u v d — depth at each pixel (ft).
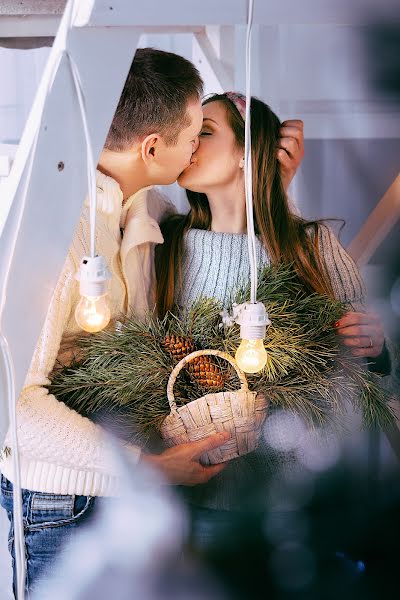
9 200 2.95
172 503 4.63
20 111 7.06
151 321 4.48
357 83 6.42
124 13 2.93
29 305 3.15
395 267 5.87
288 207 5.24
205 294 5.01
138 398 4.41
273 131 5.12
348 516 4.84
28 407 4.11
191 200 5.26
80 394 4.47
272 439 4.54
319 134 6.48
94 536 4.51
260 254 5.06
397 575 4.74
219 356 4.28
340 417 4.55
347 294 5.21
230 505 4.66
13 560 4.69
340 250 5.31
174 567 4.66
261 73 6.40
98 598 4.56
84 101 2.99
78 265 4.22
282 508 4.70
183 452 4.25
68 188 3.08
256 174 5.06
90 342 4.50
